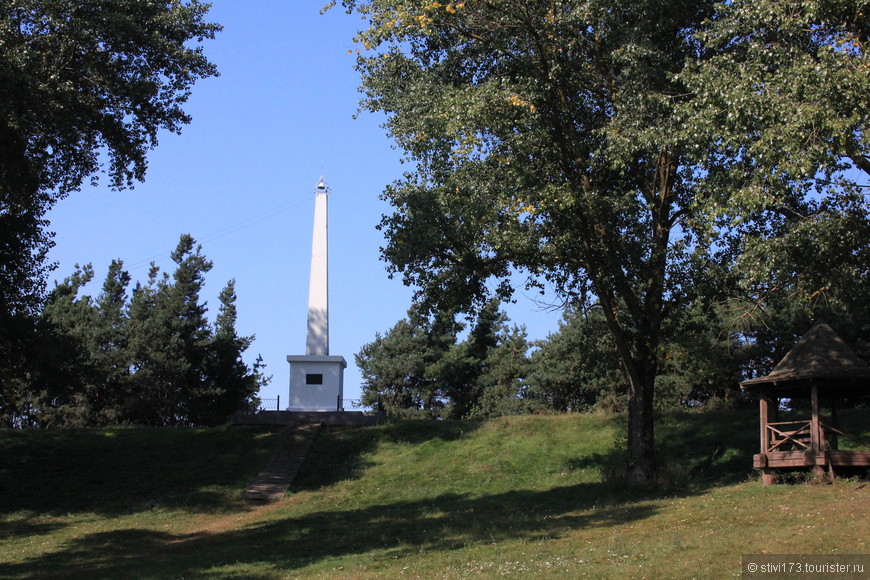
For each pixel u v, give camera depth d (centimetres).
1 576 1759
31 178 2291
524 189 2131
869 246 1695
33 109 2056
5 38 1947
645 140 1953
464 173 2131
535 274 2355
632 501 2238
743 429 2973
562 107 2206
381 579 1455
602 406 4556
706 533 1605
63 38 2084
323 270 3847
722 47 1883
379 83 2347
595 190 2197
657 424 3183
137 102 2362
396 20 2200
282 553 1927
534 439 3262
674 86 2089
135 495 2848
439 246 2252
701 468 2703
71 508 2680
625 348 2389
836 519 1602
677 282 2253
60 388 2794
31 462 3081
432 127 2111
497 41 2178
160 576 1670
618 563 1394
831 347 2192
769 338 3681
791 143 1505
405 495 2795
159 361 4822
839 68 1502
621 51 2052
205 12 2438
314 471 3145
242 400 5453
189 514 2652
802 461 2134
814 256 1684
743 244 1959
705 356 2292
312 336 3769
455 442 3347
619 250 2227
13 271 2633
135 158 2462
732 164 1844
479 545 1759
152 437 3450
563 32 2139
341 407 3769
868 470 2098
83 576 1736
